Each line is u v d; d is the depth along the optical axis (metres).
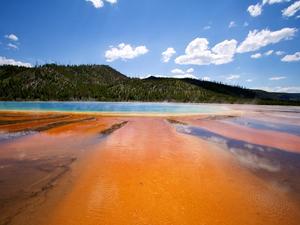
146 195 5.08
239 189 5.50
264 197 5.09
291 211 4.51
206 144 10.31
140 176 6.21
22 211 4.28
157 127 15.16
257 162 7.75
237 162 7.69
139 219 4.12
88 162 7.31
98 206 4.54
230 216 4.29
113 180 5.88
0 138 10.79
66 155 8.05
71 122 17.00
